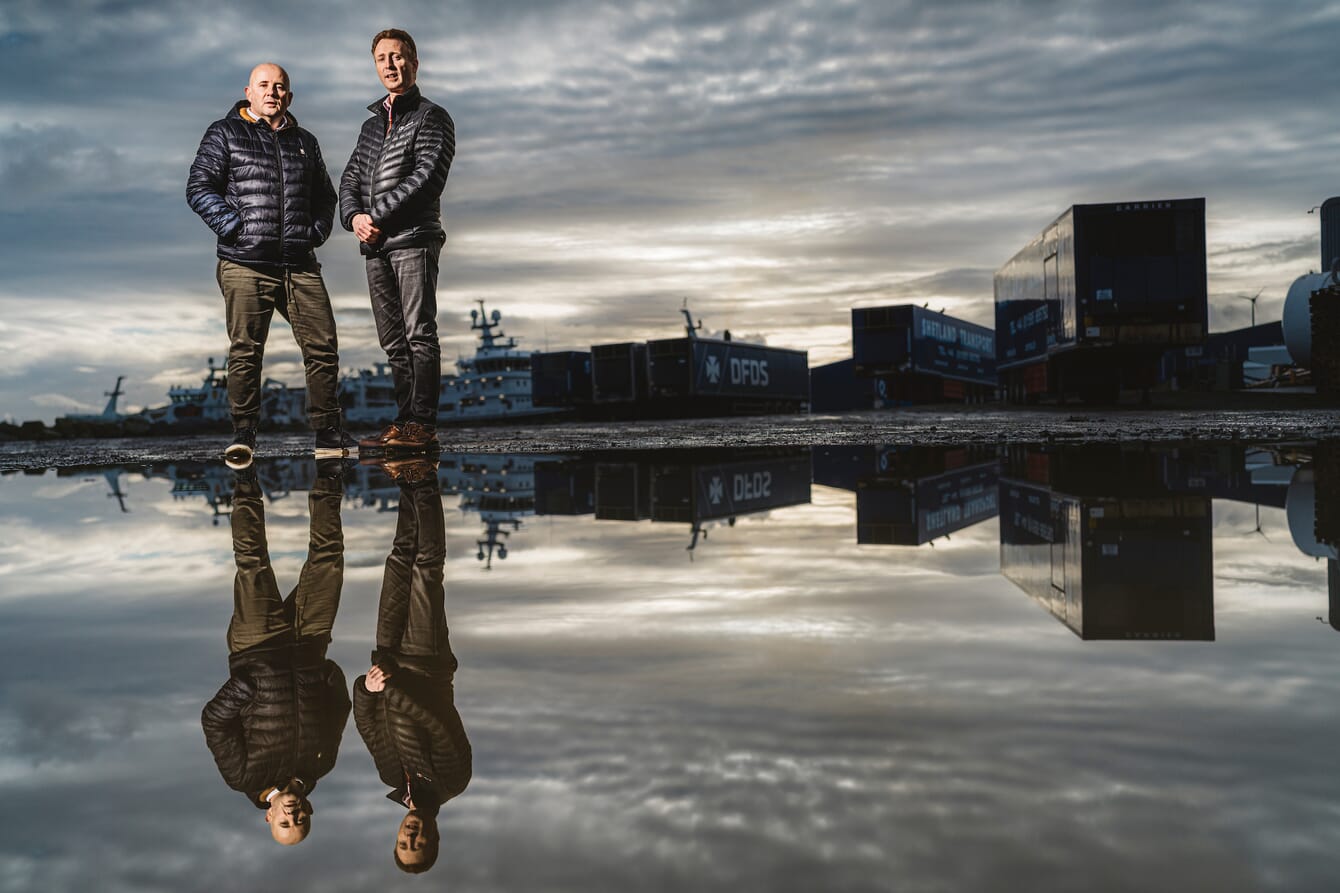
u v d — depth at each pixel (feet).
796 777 2.61
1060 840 2.17
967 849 2.12
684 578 6.40
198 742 3.23
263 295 21.29
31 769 2.96
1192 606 5.04
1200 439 26.71
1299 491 11.98
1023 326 94.99
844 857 2.10
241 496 15.72
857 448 27.96
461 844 2.24
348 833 2.38
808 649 4.18
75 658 4.65
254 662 4.51
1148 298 68.85
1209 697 3.29
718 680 3.68
